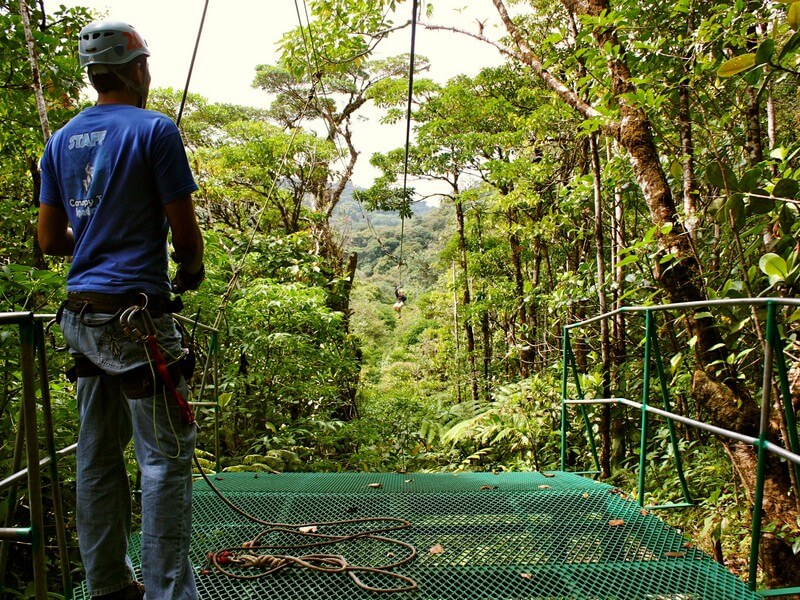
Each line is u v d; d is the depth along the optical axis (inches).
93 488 79.6
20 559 141.8
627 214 284.0
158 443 75.6
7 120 221.1
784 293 124.7
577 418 285.7
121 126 76.5
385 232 1382.9
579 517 125.8
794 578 128.3
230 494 143.9
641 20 176.1
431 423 392.8
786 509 129.0
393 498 139.9
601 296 256.2
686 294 149.9
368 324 1450.5
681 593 93.4
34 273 139.0
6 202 212.1
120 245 75.4
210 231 263.4
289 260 425.4
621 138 166.7
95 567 80.0
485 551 109.1
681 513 185.2
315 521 126.3
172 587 74.4
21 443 81.0
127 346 73.7
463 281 770.2
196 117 780.0
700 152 188.1
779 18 143.9
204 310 265.7
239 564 103.3
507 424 303.9
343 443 362.0
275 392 314.2
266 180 616.1
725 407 139.7
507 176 502.9
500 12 207.3
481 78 635.5
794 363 132.9
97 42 78.7
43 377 82.0
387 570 101.7
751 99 168.4
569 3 189.6
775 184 125.0
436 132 654.5
